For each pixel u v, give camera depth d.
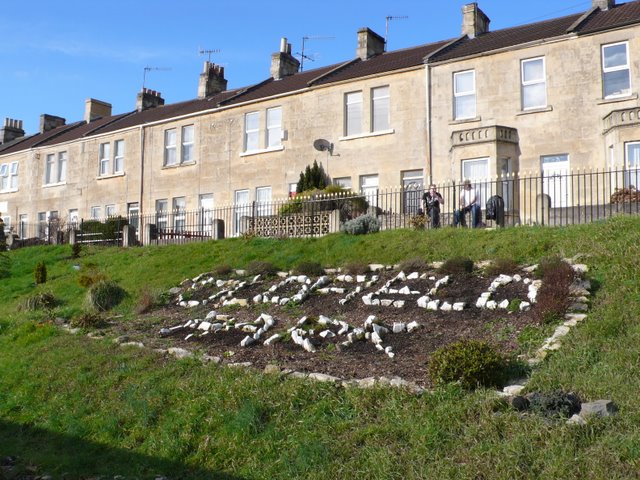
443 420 7.37
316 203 21.70
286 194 29.36
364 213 21.16
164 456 8.16
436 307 11.63
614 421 6.75
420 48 30.30
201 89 37.97
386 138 26.78
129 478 7.82
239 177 31.12
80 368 11.39
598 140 22.44
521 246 14.11
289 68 35.25
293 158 29.33
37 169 40.59
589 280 11.05
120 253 23.52
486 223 20.61
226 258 19.19
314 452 7.33
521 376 8.42
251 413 8.29
